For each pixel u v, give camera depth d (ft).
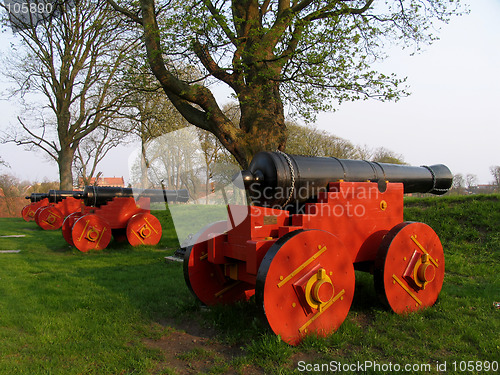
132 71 30.60
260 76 24.91
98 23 56.34
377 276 11.94
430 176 16.48
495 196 27.81
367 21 28.55
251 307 13.08
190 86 26.25
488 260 19.99
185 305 13.46
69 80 66.39
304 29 23.76
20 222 58.90
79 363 9.13
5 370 8.64
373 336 10.35
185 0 27.43
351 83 24.02
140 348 10.05
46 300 14.38
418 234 12.78
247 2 28.07
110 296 14.98
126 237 32.42
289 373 8.43
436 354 9.41
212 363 9.29
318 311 10.34
